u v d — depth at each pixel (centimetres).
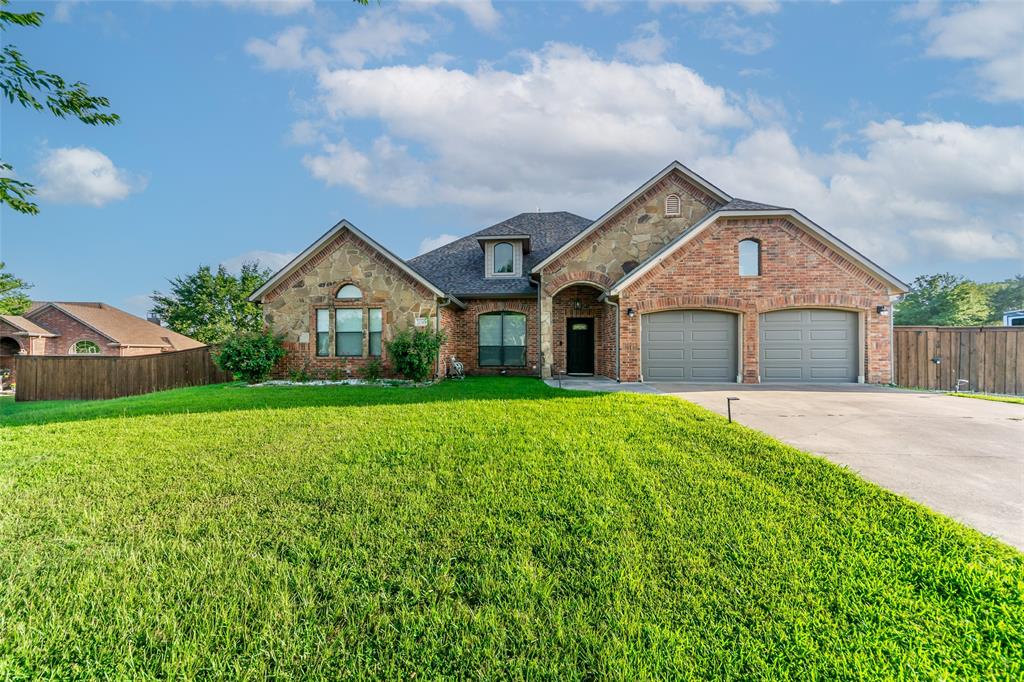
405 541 346
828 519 375
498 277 1839
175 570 311
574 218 2214
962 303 4222
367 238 1486
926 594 278
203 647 243
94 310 3069
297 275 1530
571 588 290
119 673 228
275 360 1484
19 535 363
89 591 290
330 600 280
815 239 1359
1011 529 360
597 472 482
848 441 628
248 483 464
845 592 280
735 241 1381
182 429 702
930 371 1351
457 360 1709
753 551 327
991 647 235
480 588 290
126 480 477
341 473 489
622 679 219
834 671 221
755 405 927
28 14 703
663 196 1616
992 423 746
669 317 1417
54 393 1630
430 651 239
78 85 791
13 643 246
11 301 2783
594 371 1759
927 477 479
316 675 225
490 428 678
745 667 226
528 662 230
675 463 510
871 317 1342
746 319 1373
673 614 263
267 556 329
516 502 410
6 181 771
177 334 3553
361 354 1516
